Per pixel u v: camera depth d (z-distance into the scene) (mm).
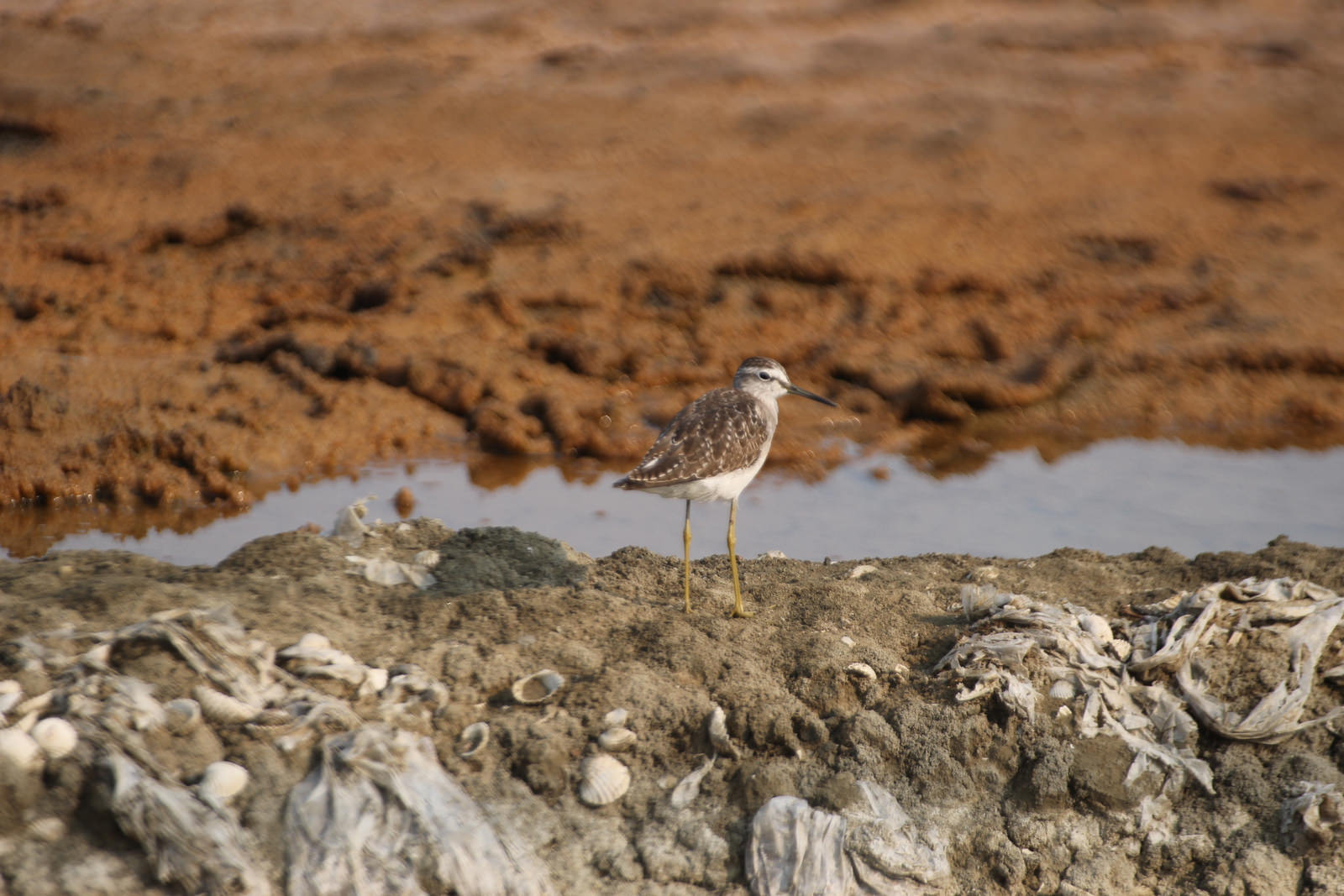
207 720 7777
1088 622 9086
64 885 6938
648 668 8703
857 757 8125
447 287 18422
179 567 9883
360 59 31047
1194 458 15062
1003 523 12922
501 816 7699
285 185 22781
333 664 8305
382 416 15438
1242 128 27281
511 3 35562
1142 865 7781
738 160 24891
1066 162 25016
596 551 12039
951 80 30344
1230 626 8867
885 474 14555
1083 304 18688
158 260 19547
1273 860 7570
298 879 7168
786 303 18438
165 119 26672
